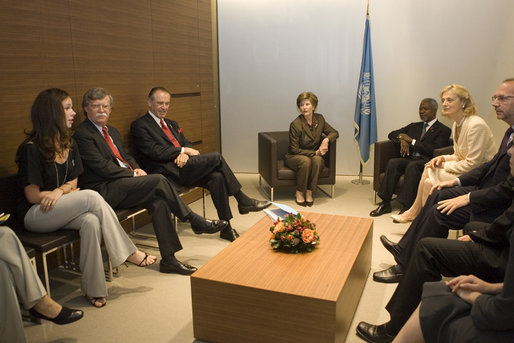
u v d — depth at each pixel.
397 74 5.66
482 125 3.33
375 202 4.80
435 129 4.49
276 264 2.33
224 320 2.17
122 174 3.20
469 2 5.25
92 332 2.40
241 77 6.19
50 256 3.20
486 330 1.39
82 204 2.64
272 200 4.96
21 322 2.14
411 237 2.86
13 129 2.85
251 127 6.31
